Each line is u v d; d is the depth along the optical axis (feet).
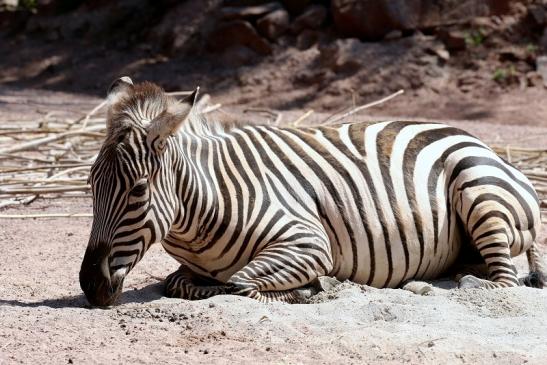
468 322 29.43
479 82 110.73
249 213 32.86
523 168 60.75
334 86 114.62
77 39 140.97
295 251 32.50
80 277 30.32
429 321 29.55
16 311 30.91
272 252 32.45
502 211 34.35
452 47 116.26
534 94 107.34
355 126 36.55
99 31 140.46
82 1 145.48
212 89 121.90
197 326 28.96
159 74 128.26
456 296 32.17
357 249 33.91
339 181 34.14
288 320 29.35
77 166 56.70
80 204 55.01
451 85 111.45
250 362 25.55
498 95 108.27
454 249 35.70
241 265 33.24
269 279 31.96
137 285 36.81
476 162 35.19
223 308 30.14
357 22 120.16
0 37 146.20
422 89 111.34
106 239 30.12
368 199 34.09
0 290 35.42
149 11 140.26
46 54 138.82
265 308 30.48
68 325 29.17
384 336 27.48
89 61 135.33
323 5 126.72
